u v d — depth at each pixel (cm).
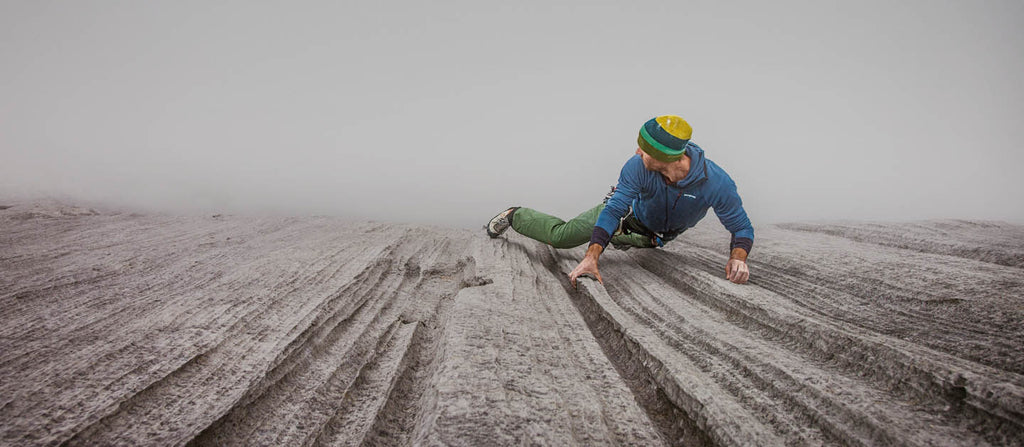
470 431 143
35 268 312
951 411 154
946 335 216
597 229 324
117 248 378
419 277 351
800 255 355
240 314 235
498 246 422
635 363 222
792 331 227
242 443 154
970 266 300
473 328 221
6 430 141
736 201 307
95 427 146
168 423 152
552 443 143
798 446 150
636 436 159
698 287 314
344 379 196
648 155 289
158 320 225
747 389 183
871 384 178
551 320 251
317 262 342
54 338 204
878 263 319
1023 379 164
